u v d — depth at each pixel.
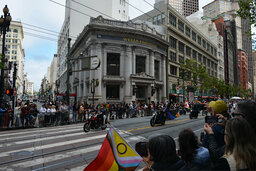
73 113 16.55
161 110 12.91
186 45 47.47
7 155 6.35
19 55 103.06
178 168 2.03
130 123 14.51
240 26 133.62
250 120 2.52
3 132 11.50
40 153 6.54
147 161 2.71
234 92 60.53
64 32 60.53
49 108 14.74
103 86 29.48
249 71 137.12
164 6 41.75
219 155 2.39
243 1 11.09
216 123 2.94
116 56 31.28
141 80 31.94
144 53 33.28
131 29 31.05
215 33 70.31
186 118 18.36
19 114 13.34
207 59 60.88
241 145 1.93
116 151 2.88
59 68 71.44
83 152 6.62
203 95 53.88
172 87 40.59
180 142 2.20
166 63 39.41
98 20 29.94
